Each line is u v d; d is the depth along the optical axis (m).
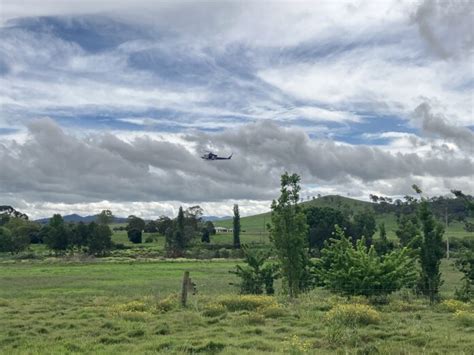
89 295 35.53
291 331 17.67
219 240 136.12
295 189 29.16
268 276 32.81
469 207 32.69
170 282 49.34
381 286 26.48
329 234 82.50
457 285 41.88
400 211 148.38
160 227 153.50
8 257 105.38
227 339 16.25
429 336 15.97
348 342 15.06
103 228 114.81
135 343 16.00
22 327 19.05
